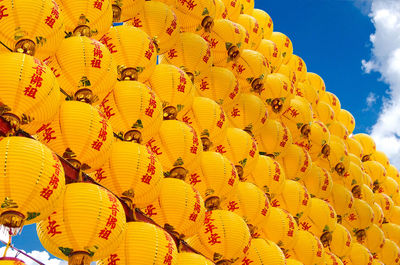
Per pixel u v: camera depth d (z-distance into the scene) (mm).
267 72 8711
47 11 4570
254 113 8125
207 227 6168
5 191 3740
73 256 4277
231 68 8492
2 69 4109
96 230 4273
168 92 6246
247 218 7043
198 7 7734
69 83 4980
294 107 9664
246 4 10766
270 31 11086
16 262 3893
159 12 6730
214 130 6805
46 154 3973
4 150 3826
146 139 5605
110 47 5848
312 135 10133
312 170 9820
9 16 4383
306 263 8320
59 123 4656
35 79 4168
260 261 6930
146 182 5098
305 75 11930
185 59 7238
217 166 6414
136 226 4930
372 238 11312
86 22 5363
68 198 4328
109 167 5094
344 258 9961
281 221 7684
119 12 6285
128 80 5809
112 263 4801
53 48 4770
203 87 7648
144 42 5973
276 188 7992
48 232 4320
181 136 5926
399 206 13891
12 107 4105
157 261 4793
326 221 9102
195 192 5727
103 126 4785
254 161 7426
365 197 11672
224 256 6148
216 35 8203
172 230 5578
